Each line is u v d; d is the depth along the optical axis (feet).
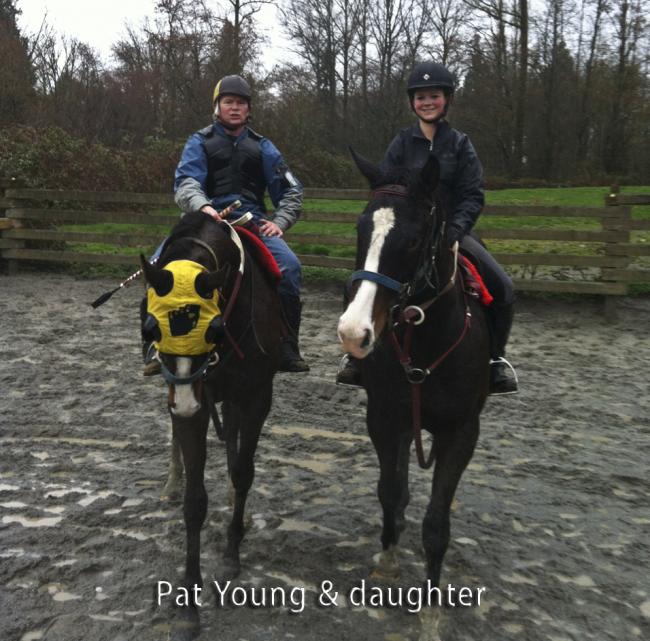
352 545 12.33
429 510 9.98
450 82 11.69
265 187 14.26
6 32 71.31
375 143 121.08
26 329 26.89
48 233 38.09
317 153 79.87
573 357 24.32
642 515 13.70
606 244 29.32
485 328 11.06
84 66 79.30
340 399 19.93
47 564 11.32
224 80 13.37
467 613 10.44
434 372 10.10
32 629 9.75
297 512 13.47
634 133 116.67
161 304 8.96
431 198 9.40
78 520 12.85
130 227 48.26
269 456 16.15
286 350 13.37
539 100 119.44
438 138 11.91
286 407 19.24
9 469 15.06
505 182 104.12
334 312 30.60
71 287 35.29
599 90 116.47
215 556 11.85
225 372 11.08
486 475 15.34
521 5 108.47
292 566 11.59
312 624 10.07
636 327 28.40
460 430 10.43
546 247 37.83
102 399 19.44
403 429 10.91
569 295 32.19
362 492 14.43
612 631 10.14
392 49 120.98
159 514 13.20
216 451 16.29
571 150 123.95
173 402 9.18
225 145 13.47
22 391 20.02
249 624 10.04
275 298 12.35
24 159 44.86
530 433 17.76
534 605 10.70
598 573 11.62
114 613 10.19
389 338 10.06
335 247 39.73
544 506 13.97
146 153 56.29
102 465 15.37
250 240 12.01
